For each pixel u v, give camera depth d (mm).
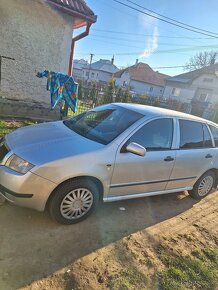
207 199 5184
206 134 4785
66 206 3199
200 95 36562
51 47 8102
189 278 2889
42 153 3055
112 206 4062
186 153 4289
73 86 7664
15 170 2967
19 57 7648
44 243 2938
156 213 4191
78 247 3000
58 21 7957
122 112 4098
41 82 8219
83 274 2629
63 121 4391
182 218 4211
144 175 3812
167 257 3148
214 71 36844
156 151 3863
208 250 3461
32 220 3268
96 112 4414
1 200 3529
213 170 5062
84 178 3221
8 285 2330
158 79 52500
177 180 4391
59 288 2414
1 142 3660
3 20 7094
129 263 2924
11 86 7762
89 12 8250
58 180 2992
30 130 3814
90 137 3629
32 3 7336
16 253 2715
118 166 3445
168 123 4098
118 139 3500
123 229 3543
